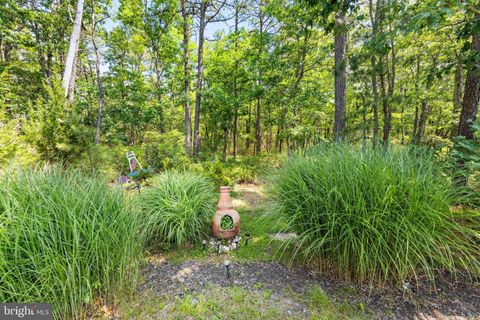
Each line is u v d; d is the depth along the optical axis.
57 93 3.51
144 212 2.31
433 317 1.36
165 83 10.39
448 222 1.48
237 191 5.05
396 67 6.04
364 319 1.36
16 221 1.20
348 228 1.54
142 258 1.93
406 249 1.42
